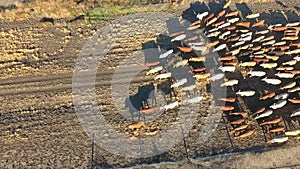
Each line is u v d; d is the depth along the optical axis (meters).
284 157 23.36
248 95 26.52
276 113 25.58
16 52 29.83
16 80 28.23
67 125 25.62
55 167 23.69
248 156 23.47
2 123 25.84
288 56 28.61
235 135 24.61
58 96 27.20
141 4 32.97
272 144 24.08
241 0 33.09
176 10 32.75
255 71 27.59
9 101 27.05
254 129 24.86
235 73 28.05
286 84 26.97
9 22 31.95
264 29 30.80
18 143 24.86
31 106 26.73
